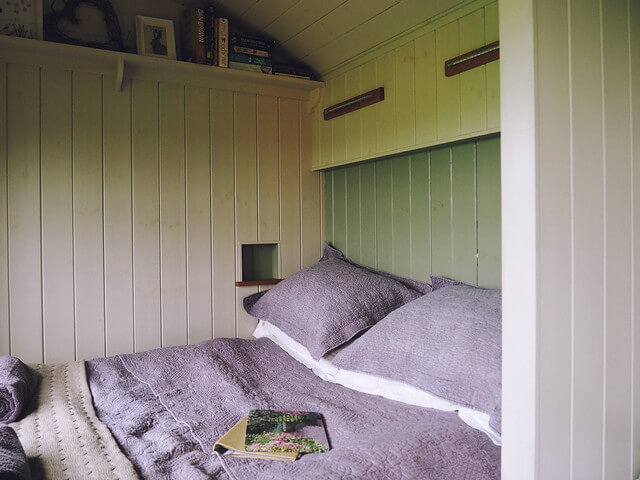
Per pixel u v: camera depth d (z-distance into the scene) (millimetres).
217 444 1455
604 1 1289
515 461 1110
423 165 2584
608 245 1286
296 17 2746
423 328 1901
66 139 2576
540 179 1092
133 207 2736
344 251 3143
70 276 2590
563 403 1150
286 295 2693
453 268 2441
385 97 2641
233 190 2998
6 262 2451
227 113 2977
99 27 2691
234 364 2297
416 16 2381
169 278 2826
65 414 1688
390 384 1896
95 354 2650
